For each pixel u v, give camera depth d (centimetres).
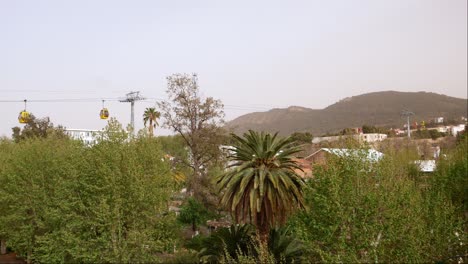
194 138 4903
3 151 4444
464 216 2475
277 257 2209
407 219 1530
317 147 5794
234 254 2370
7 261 4009
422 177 3189
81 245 2673
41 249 2886
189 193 4547
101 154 2875
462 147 3203
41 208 3244
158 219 2789
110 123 2992
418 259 1480
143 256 2650
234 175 2384
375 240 1529
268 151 2361
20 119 4569
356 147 1781
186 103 5009
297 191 2291
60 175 3145
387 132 12912
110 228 2645
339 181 1634
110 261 2577
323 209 1639
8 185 3459
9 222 3500
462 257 1644
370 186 1645
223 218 4250
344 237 1523
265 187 2336
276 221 2344
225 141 5009
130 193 2741
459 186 2639
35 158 3400
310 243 1609
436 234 1619
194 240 2791
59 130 6303
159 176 2869
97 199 2775
